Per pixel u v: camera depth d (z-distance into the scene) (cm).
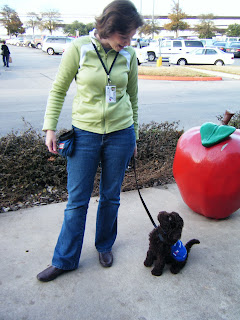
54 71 1664
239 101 1003
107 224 246
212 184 278
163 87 1280
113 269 241
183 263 239
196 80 1527
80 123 210
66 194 362
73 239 227
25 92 1051
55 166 372
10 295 211
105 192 234
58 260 229
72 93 1056
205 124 287
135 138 234
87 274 235
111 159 220
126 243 275
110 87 203
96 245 254
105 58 200
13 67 1838
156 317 198
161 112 815
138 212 327
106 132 211
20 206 333
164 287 224
